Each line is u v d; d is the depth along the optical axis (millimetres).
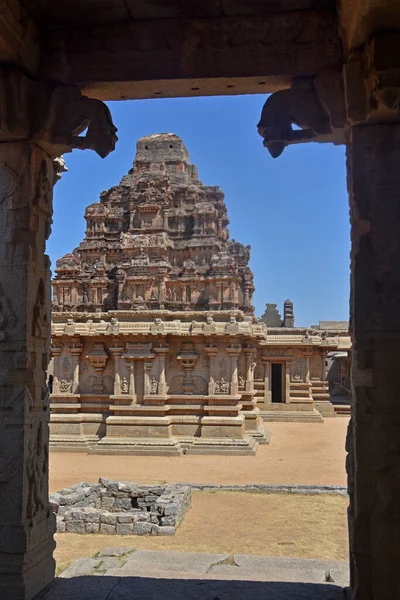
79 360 30531
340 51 7664
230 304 38438
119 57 8055
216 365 28953
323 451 28844
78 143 8203
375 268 7160
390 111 6992
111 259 42781
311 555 13164
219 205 45938
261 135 8109
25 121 7895
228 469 24219
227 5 7762
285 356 41875
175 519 15398
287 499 19031
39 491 8086
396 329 7035
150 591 8070
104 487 18031
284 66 7777
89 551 13375
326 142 8195
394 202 7184
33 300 8016
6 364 7805
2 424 7742
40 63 8156
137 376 29156
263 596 7926
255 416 31391
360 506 7016
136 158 46188
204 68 7914
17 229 7938
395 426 6938
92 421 29828
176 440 28375
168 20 7988
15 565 7508
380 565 6875
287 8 7770
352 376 7480
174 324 28812
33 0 7574
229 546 13891
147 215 41719
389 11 6555
